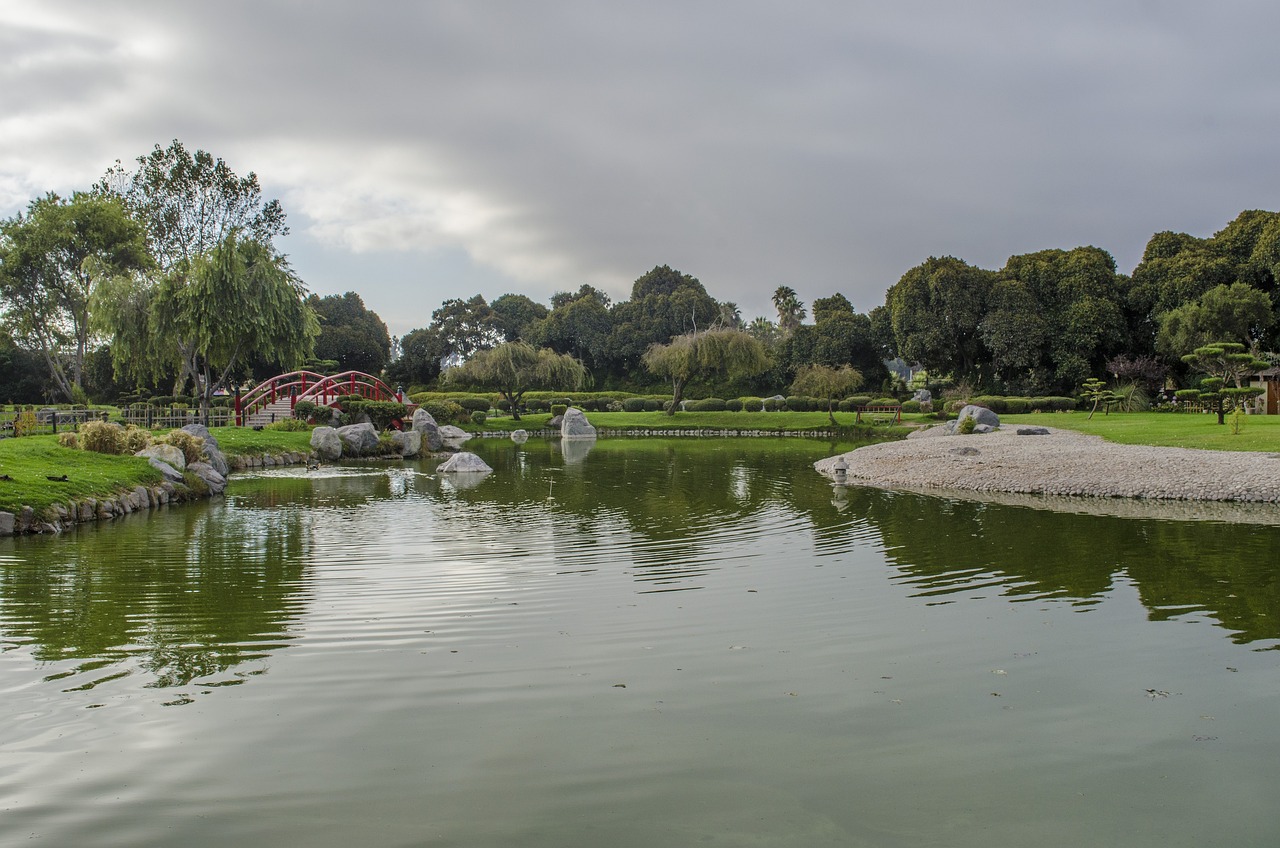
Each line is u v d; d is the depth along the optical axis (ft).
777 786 16.75
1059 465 71.10
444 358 305.53
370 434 116.47
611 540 44.98
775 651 25.29
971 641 26.22
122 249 161.07
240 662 24.21
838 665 24.02
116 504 55.67
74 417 108.47
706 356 183.11
